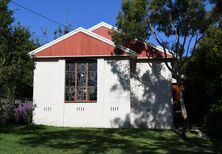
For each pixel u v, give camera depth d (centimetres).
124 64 2367
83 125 2338
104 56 2369
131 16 2080
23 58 1939
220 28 2098
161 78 2448
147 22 2109
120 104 2339
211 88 2402
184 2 2020
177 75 2205
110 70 2372
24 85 2595
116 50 2361
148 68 2467
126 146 1623
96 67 2384
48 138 1750
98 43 2380
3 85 1856
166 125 2403
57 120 2361
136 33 2128
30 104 2402
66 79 2403
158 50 2445
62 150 1416
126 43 2383
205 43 2230
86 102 2358
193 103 2702
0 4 1862
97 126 2330
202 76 2488
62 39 2409
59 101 2377
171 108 2416
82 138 1811
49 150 1396
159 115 2422
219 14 1980
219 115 2200
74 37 2403
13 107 2014
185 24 2083
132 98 2452
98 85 2356
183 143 1861
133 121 2433
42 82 2406
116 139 1844
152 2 2058
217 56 2239
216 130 2134
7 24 1877
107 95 2350
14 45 1905
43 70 2416
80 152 1389
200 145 1820
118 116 2333
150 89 2448
